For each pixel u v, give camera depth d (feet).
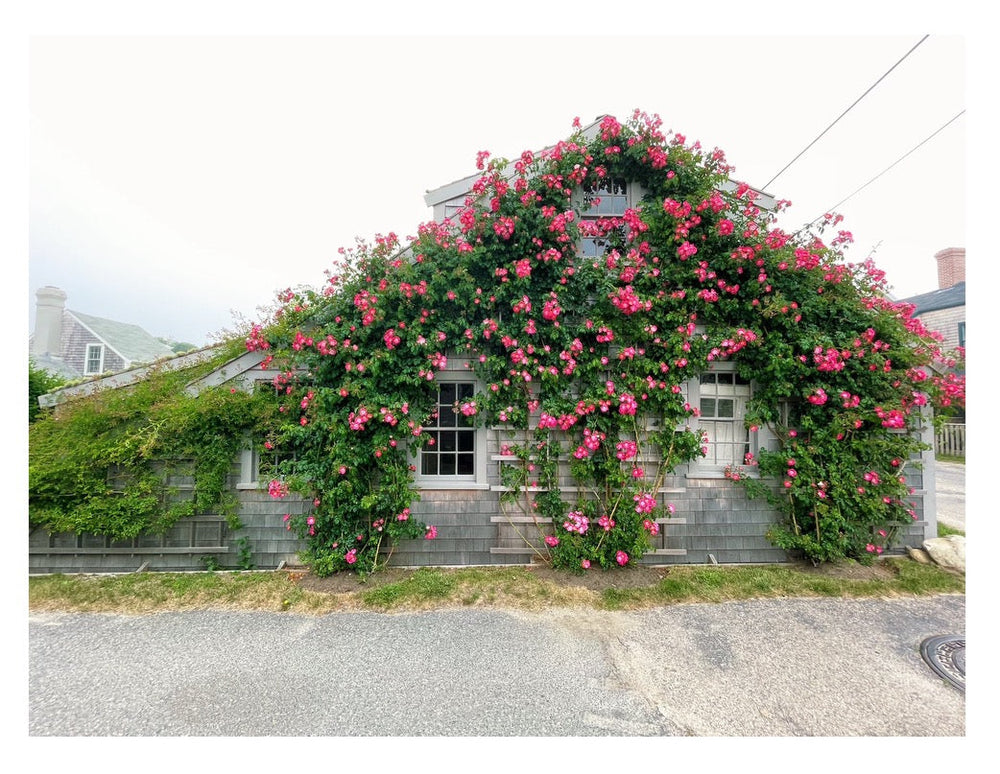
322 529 14.53
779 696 8.95
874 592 13.52
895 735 8.03
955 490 28.53
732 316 15.70
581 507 15.03
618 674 9.63
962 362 14.92
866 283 15.42
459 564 15.53
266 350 15.14
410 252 15.52
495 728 8.13
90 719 8.38
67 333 58.90
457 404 15.25
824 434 15.08
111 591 13.37
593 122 16.76
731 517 15.92
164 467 14.61
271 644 10.84
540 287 15.49
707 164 16.37
